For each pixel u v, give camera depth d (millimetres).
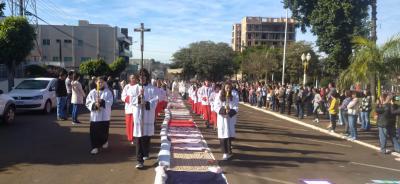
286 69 64875
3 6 16609
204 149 12445
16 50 26969
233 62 85438
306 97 26125
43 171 9633
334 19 32125
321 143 15930
